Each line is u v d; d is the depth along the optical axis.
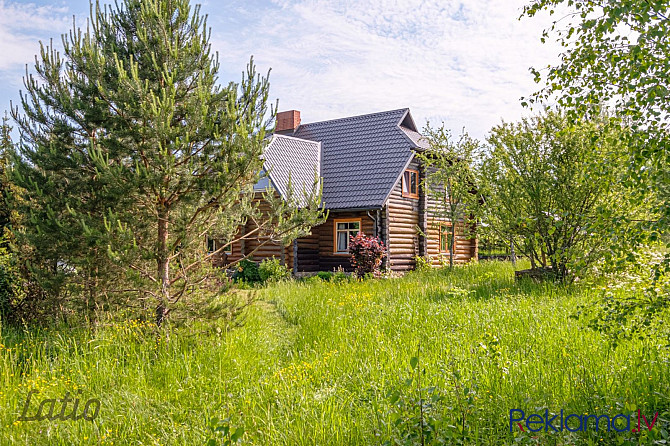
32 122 8.56
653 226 4.62
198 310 8.31
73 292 8.30
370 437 4.71
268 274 18.95
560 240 13.21
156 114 7.32
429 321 9.43
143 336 8.01
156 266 8.55
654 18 4.85
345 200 20.91
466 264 22.25
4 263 9.87
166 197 8.29
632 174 4.91
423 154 22.12
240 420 5.32
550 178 13.42
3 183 10.98
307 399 5.70
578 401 5.11
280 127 28.58
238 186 8.16
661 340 6.46
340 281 17.36
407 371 6.36
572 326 7.98
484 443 4.45
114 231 7.32
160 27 8.17
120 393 6.11
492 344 6.21
